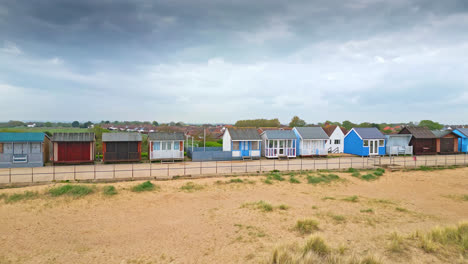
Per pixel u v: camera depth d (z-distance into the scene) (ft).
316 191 71.82
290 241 33.63
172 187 69.62
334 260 26.58
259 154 120.78
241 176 83.20
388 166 101.14
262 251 31.24
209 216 48.21
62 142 96.78
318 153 127.24
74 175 71.41
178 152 110.32
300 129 129.08
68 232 41.24
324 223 42.50
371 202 59.26
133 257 31.78
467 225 37.09
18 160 90.22
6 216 48.14
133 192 64.80
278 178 81.30
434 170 99.25
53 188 61.67
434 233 34.19
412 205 57.52
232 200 61.36
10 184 64.39
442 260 27.84
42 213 50.39
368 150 130.31
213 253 31.86
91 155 99.81
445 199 64.08
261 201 57.21
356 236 35.73
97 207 55.01
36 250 34.42
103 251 33.83
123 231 41.57
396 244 30.94
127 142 104.12
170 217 48.85
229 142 119.44
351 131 138.10
